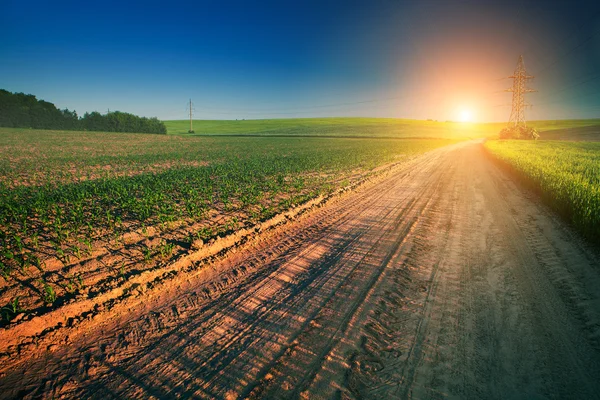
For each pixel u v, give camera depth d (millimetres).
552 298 4523
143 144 48906
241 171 17906
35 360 3506
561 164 17734
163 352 3617
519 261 5855
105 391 3080
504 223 8359
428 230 7863
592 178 12406
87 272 5402
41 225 7902
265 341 3750
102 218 8594
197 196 10711
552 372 3127
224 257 6312
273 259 6238
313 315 4258
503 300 4508
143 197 10664
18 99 87375
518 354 3398
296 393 2959
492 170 20266
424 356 3414
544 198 10852
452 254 6277
